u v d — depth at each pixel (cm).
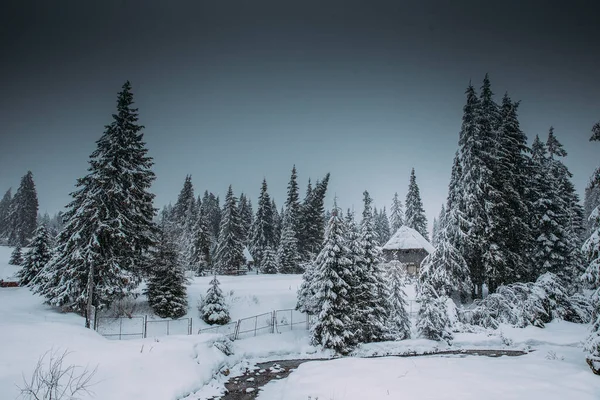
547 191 3247
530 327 2242
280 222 7925
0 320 1397
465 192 2834
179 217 7375
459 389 942
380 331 2214
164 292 2439
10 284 3331
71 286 2052
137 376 1098
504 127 3152
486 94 3198
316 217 6238
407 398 888
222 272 5225
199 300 2739
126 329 2109
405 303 2309
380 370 1184
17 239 6844
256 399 1216
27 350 1033
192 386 1212
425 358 1416
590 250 1262
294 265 5822
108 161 2236
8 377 871
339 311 2038
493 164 2897
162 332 2153
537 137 3759
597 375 1058
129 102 2427
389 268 2544
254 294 2888
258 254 6256
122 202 2244
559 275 3005
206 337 1692
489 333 2205
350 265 2136
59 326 1314
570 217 3581
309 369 1287
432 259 2620
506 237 2783
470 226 2723
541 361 1302
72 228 2139
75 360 1051
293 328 2409
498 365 1233
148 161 2505
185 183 7806
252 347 1983
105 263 2091
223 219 5781
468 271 2591
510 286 2517
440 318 2134
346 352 1969
